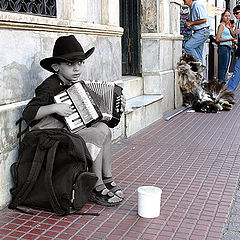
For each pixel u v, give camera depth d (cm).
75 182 318
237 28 1057
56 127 342
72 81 352
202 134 614
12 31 340
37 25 365
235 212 336
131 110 584
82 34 457
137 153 510
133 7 719
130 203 351
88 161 330
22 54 355
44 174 322
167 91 782
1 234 292
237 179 412
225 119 734
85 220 316
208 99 809
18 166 333
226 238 289
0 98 331
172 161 475
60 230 299
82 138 324
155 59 723
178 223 311
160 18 736
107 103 355
